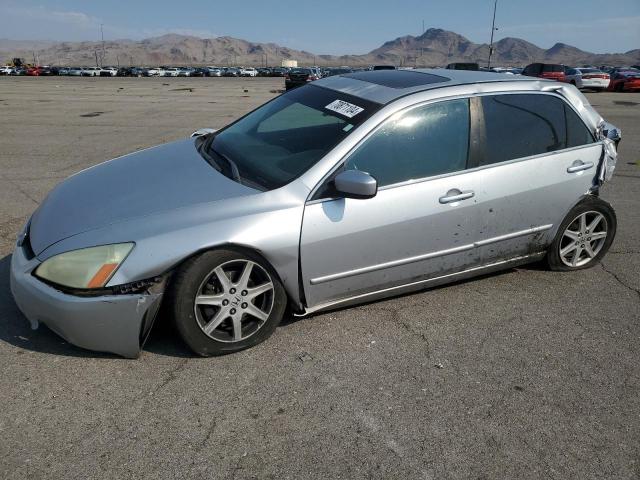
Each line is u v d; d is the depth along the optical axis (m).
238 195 3.12
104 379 2.88
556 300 3.97
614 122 14.03
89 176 3.70
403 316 3.65
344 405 2.76
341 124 3.45
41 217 3.25
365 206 3.27
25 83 39.09
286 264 3.13
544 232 4.08
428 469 2.38
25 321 3.37
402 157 3.42
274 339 3.32
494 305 3.86
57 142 10.09
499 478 2.36
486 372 3.09
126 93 26.19
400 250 3.46
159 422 2.59
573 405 2.84
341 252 3.26
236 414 2.67
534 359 3.24
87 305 2.77
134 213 3.02
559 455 2.50
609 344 3.43
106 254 2.81
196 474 2.30
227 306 3.03
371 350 3.25
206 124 13.22
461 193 3.57
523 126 3.87
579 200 4.16
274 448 2.46
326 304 3.42
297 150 3.43
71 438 2.47
